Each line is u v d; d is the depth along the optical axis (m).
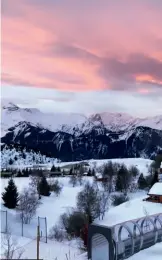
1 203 56.41
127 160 167.38
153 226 22.81
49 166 177.88
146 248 21.25
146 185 83.50
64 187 84.44
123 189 79.19
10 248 18.06
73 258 19.72
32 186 75.69
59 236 36.69
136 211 51.25
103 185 79.62
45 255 18.73
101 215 49.97
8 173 111.38
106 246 19.06
